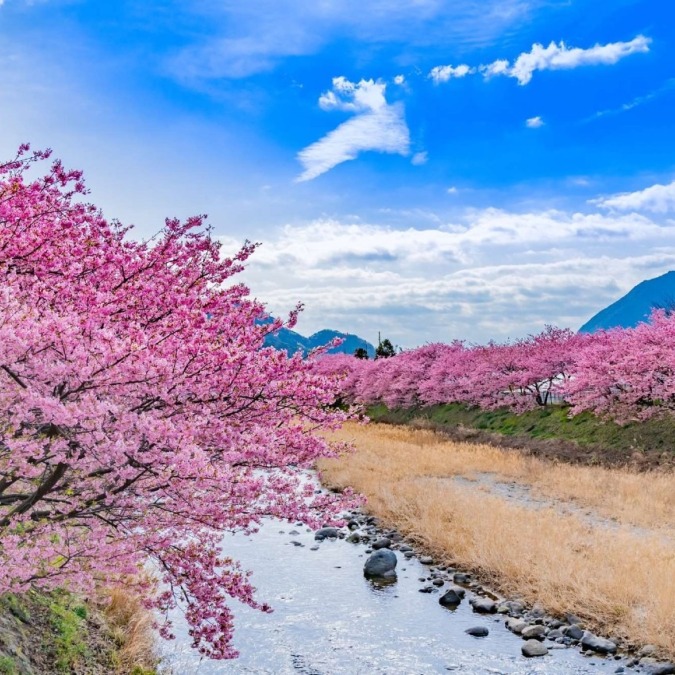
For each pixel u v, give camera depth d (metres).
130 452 4.21
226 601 9.99
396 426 41.75
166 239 5.91
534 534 12.52
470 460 23.42
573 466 22.53
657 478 19.00
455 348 47.31
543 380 35.12
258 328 6.13
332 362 55.56
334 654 8.33
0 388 4.31
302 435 5.99
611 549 11.45
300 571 11.83
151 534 5.54
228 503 5.43
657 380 24.45
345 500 6.43
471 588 10.97
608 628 8.83
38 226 5.38
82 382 4.34
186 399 4.95
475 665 8.05
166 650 8.09
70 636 6.96
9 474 4.64
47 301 5.05
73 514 4.85
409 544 13.66
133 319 5.41
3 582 4.54
